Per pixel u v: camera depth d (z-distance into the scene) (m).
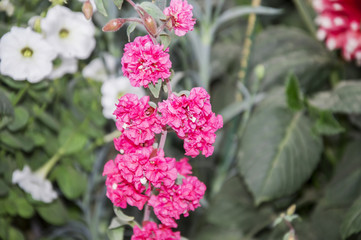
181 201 0.71
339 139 1.08
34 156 0.93
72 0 0.89
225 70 1.14
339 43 1.03
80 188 0.93
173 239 0.73
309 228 1.00
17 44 0.84
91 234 0.97
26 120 0.88
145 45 0.68
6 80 0.86
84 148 0.95
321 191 1.06
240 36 1.19
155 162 0.69
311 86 1.09
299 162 0.97
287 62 1.08
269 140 0.98
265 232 1.02
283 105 1.01
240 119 1.08
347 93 0.98
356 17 1.00
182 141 1.07
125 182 0.71
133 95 0.69
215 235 1.02
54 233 0.99
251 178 0.96
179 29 0.70
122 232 0.77
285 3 1.21
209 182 1.10
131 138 0.69
